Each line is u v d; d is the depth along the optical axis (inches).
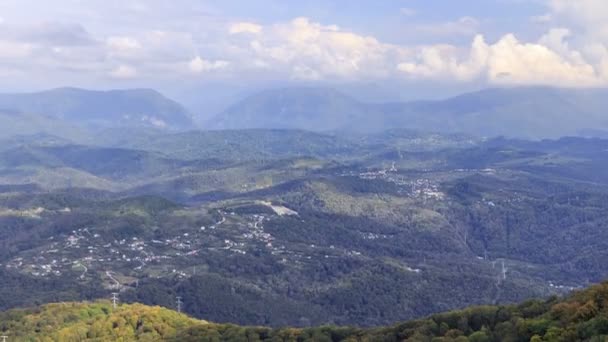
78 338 7057.1
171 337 6550.2
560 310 4670.3
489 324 5049.2
